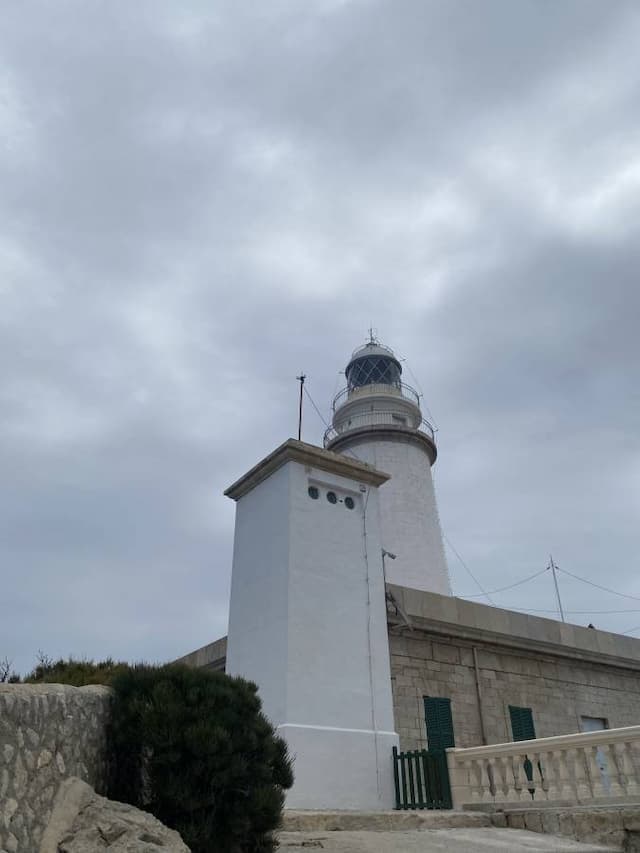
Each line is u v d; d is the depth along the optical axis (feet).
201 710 21.43
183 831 19.33
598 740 30.35
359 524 45.68
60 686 19.08
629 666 62.03
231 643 43.83
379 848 25.11
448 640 50.29
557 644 56.70
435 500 82.64
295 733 36.09
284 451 44.11
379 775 38.27
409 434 83.25
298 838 25.99
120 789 21.21
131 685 22.22
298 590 40.22
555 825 29.40
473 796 34.91
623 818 27.40
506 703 51.39
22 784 15.76
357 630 41.91
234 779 20.86
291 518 42.16
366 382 93.30
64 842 16.28
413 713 45.37
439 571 75.51
